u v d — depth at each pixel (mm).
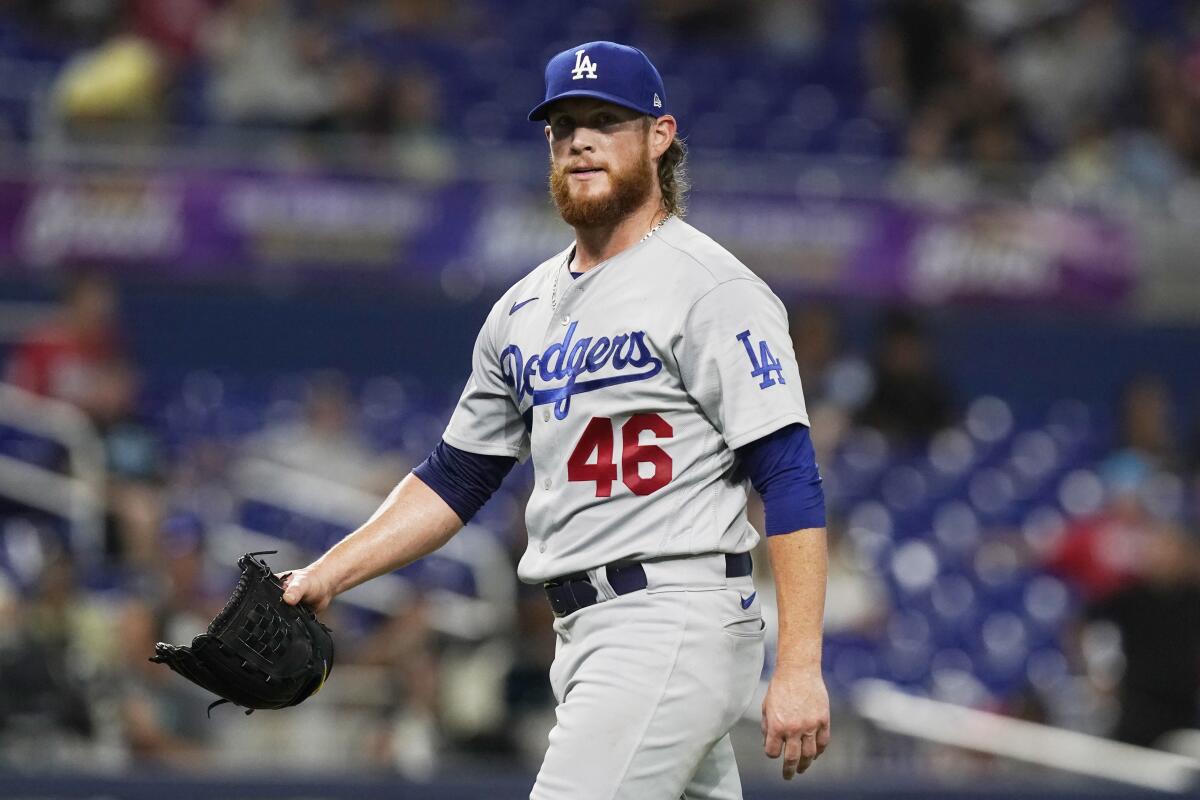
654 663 12086
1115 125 48562
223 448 38250
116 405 35812
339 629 33000
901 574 39062
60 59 44656
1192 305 43375
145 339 43844
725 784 13148
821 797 24609
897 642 37125
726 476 12453
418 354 45344
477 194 40844
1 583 30625
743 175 41812
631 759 12000
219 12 45094
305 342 44750
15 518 35500
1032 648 37750
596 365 12320
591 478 12312
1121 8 51500
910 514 40781
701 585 12242
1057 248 42844
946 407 42969
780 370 12156
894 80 48312
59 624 28156
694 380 12211
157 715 27547
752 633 12508
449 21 48750
